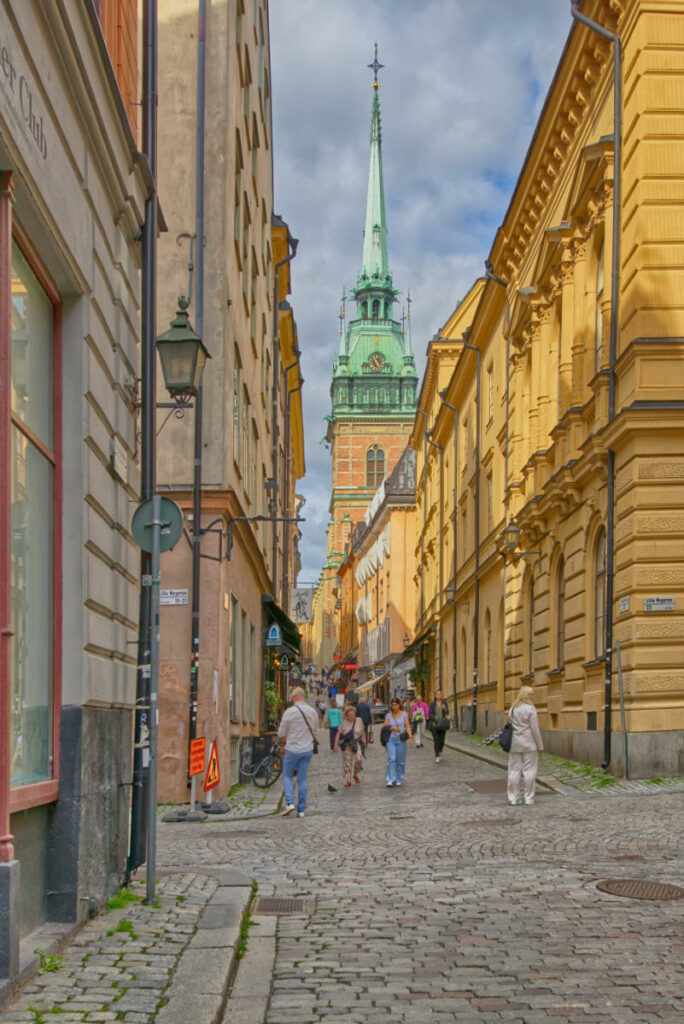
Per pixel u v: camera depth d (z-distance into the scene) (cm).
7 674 553
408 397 14238
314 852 1177
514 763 1631
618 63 1939
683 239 1830
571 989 593
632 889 868
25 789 619
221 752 1859
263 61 3078
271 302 3719
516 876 957
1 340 559
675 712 1777
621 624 1848
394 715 2147
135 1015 506
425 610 5834
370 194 14600
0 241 563
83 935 677
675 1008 555
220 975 584
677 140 1839
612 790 1681
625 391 1872
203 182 1898
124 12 963
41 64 627
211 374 1888
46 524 710
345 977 630
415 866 1044
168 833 1434
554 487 2273
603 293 2033
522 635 2917
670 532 1789
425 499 5925
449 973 633
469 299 5412
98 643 765
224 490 1856
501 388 3372
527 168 2656
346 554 12188
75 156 716
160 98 1906
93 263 777
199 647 1822
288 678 5206
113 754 816
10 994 529
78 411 737
